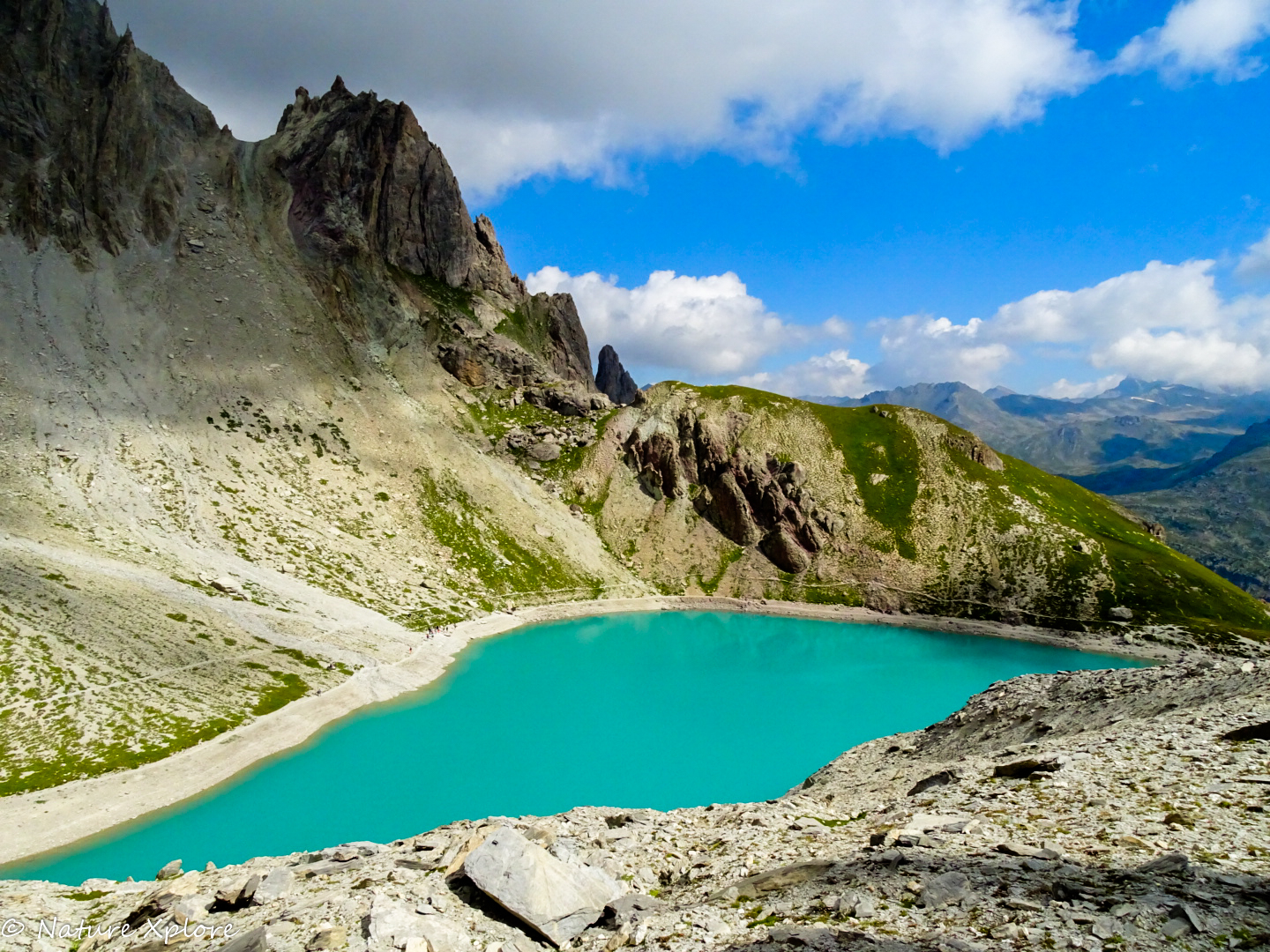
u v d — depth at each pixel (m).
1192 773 19.56
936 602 153.00
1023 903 12.66
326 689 74.56
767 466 187.12
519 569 134.12
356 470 133.62
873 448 197.25
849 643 127.69
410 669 85.88
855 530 173.12
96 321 127.31
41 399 107.25
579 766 65.44
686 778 63.59
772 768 66.88
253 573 93.50
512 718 77.00
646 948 14.53
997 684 48.00
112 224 143.25
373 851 25.83
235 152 189.62
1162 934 10.76
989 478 186.38
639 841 24.14
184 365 130.38
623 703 85.56
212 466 113.25
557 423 188.75
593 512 169.25
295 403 138.50
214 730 62.06
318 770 60.94
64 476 95.19
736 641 124.31
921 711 87.12
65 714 57.22
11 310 118.81
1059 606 145.75
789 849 20.31
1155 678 36.03
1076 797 19.42
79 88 152.50
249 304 150.88
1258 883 12.20
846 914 13.94
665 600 148.00
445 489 142.25
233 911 20.34
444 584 117.81
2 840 45.00
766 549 168.88
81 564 77.62
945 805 21.64
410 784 59.72
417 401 165.62
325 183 190.25
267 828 51.16
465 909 17.67
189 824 50.97
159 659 68.31
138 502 97.62
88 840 47.56
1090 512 193.25
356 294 178.12
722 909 15.88
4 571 70.06
